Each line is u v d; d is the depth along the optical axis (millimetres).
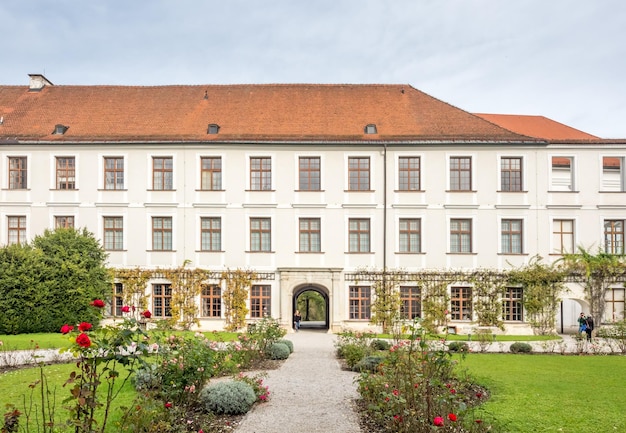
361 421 12359
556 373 18641
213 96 38969
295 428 11812
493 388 15953
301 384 16812
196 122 36531
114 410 12383
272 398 14773
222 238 34875
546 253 34688
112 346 8133
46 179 35188
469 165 35219
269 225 35094
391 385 12781
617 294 34500
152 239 35094
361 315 34625
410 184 35188
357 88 39750
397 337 22844
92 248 32562
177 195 35062
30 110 37750
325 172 35062
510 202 34812
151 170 35250
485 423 11109
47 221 35125
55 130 35688
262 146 35094
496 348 26547
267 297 34750
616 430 11758
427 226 34781
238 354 20156
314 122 36438
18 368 18812
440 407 10656
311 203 34938
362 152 35156
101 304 8461
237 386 13188
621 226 35094
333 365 20828
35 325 30188
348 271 34656
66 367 18891
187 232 34938
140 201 35094
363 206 34844
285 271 34438
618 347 26156
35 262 30516
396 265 34594
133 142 34906
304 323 51500
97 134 35562
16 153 35312
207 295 34906
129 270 34531
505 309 34562
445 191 34812
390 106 37844
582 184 35000
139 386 13594
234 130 35781
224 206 34969
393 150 35094
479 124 36094
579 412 13227
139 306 34344
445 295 34250
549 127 46688
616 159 38812
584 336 27812
